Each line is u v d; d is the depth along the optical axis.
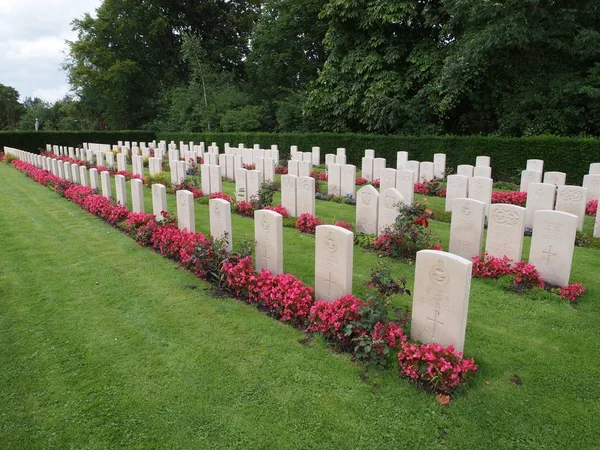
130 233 9.34
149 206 12.48
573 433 3.59
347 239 5.25
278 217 6.26
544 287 6.41
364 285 6.05
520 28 16.14
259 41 36.19
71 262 7.65
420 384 4.11
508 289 6.34
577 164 15.09
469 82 19.09
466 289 4.26
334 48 24.16
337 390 4.09
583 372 4.41
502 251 7.07
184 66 43.03
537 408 3.87
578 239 8.69
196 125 35.56
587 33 16.11
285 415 3.79
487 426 3.65
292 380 4.25
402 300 5.98
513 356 4.68
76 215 11.27
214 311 5.69
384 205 8.57
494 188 15.28
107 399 4.02
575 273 7.09
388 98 21.20
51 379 4.32
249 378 4.29
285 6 33.66
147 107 42.34
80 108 51.38
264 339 4.98
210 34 43.44
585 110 17.31
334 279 5.52
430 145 19.31
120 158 18.78
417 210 7.99
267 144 27.09
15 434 3.61
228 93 35.84
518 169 16.45
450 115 21.41
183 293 6.27
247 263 6.25
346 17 22.31
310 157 20.66
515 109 18.45
